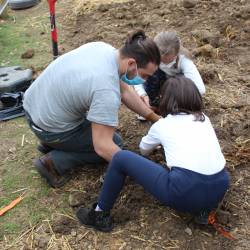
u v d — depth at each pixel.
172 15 6.59
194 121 3.04
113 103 3.10
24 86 4.84
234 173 3.71
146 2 7.06
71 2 7.50
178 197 2.96
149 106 4.02
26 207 3.54
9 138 4.34
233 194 3.52
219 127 4.25
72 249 3.16
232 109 4.53
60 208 3.51
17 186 3.75
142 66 3.09
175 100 3.06
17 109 4.65
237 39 5.82
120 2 7.11
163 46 3.79
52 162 3.65
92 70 3.14
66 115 3.40
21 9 7.42
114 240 3.21
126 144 4.12
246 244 3.13
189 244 3.15
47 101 3.39
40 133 3.58
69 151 3.69
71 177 3.76
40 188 3.71
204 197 2.96
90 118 3.15
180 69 4.06
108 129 3.17
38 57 5.79
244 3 6.69
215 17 6.40
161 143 3.15
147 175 3.04
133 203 3.47
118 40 6.05
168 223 3.30
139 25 6.42
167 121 3.08
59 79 3.29
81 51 3.29
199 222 3.22
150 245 3.16
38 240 3.23
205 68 5.14
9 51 6.00
